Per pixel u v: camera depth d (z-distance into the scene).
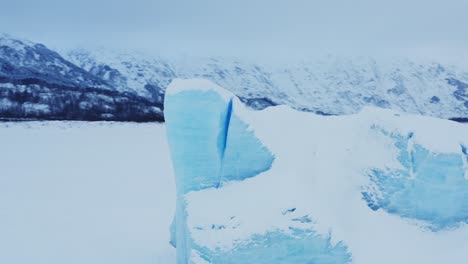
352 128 11.47
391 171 10.82
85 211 18.92
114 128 49.09
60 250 14.27
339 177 10.40
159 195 21.98
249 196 9.16
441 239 10.34
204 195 9.51
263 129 10.41
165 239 15.12
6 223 17.19
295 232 8.33
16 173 26.17
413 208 10.72
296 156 10.35
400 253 9.55
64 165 28.83
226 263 8.03
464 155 11.32
